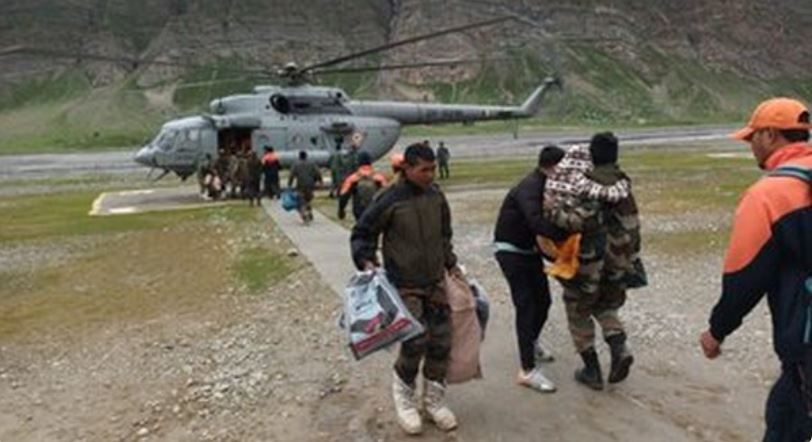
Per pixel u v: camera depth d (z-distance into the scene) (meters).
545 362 7.25
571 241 6.00
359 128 31.23
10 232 22.06
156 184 41.53
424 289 5.57
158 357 8.41
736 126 129.00
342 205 18.52
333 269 12.59
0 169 62.84
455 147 69.00
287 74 30.00
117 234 20.19
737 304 3.33
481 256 14.23
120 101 186.38
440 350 5.69
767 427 3.48
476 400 6.29
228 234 18.19
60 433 6.36
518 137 94.44
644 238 15.76
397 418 6.09
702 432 5.57
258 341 8.70
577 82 195.25
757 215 3.23
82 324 10.38
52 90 199.50
